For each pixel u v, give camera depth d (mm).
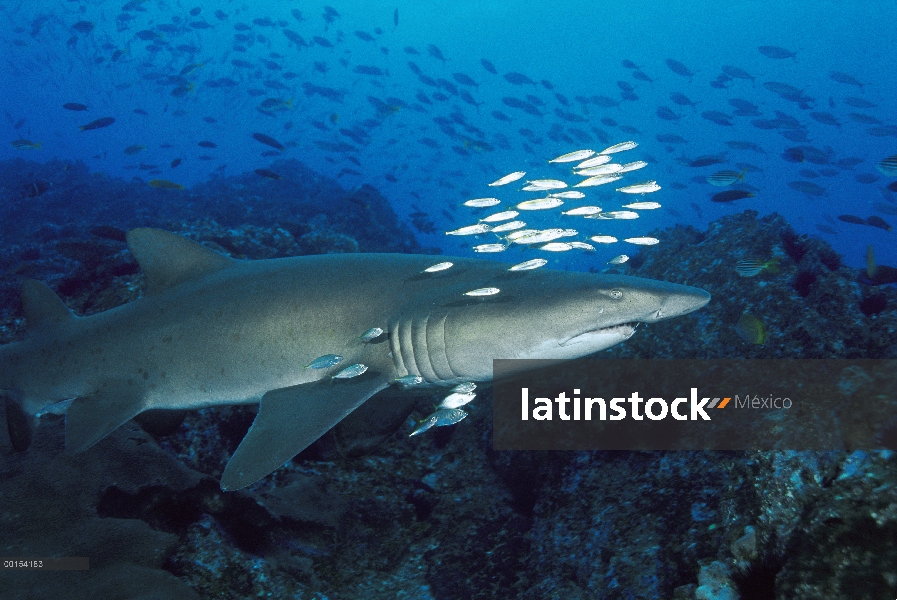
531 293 3914
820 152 13758
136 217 18031
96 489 4242
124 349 4617
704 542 3371
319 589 4266
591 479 4734
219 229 8711
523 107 20047
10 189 22000
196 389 4434
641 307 3709
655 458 4441
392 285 4289
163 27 24031
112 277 7133
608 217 6258
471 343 3963
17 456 4461
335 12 24562
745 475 3465
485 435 5906
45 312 5016
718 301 5562
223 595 3898
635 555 3729
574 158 6090
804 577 2494
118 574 3631
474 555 4715
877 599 2207
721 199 8852
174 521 4316
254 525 4406
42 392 4840
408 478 5559
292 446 3332
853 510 2566
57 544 3775
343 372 3789
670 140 17969
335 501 5000
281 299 4336
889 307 4742
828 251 5754
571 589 3916
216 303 4477
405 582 4562
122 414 4457
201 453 5254
